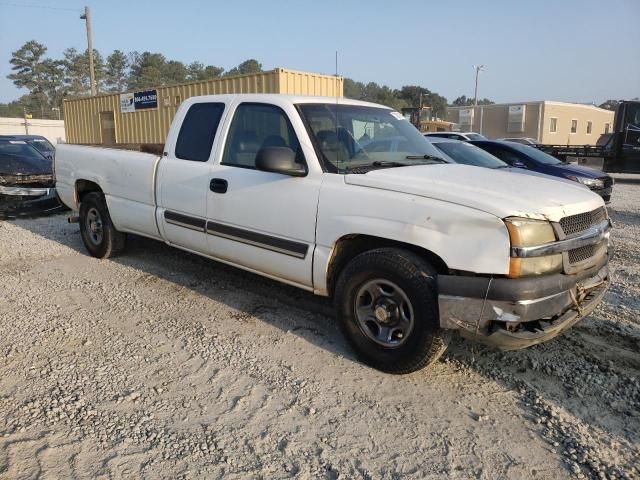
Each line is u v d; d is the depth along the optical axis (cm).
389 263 353
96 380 363
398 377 371
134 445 295
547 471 279
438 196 343
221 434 305
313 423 317
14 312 481
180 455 287
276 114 438
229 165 468
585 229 358
